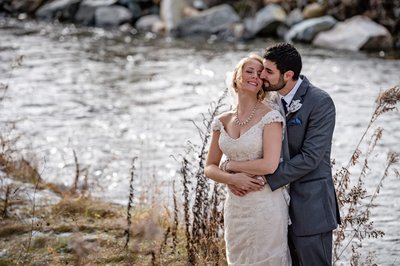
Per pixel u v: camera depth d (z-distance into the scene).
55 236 6.30
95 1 24.56
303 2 21.83
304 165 4.61
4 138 9.05
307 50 18.75
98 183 8.53
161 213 6.91
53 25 23.41
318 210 4.70
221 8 22.47
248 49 19.20
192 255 5.77
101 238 6.20
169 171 9.28
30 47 18.86
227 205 4.91
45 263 5.76
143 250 5.96
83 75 15.72
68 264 5.75
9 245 6.13
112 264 5.75
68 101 13.38
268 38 21.16
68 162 9.73
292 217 4.79
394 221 7.39
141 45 19.95
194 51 18.95
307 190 4.73
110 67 16.70
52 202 7.25
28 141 10.68
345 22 20.39
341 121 11.70
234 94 4.90
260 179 4.71
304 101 4.70
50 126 11.66
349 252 6.53
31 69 16.05
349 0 20.73
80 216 6.86
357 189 5.85
